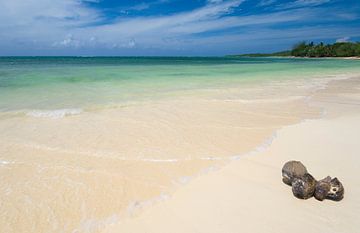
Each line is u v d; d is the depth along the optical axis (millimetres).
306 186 3021
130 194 3303
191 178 3670
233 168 3951
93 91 10578
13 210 2990
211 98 9289
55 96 9336
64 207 3047
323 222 2678
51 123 6199
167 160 4242
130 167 4008
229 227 2645
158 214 2893
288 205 2979
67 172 3855
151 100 8875
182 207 3006
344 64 37438
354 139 5020
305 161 4094
